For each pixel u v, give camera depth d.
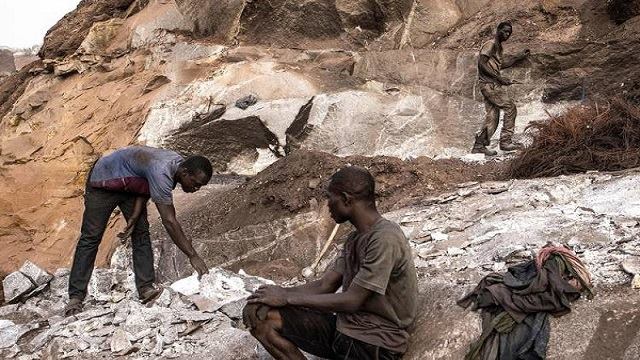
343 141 13.31
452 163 8.80
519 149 10.38
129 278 6.72
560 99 13.38
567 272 3.88
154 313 5.17
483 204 6.48
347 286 3.94
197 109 14.20
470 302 4.09
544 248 4.01
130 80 15.94
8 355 5.07
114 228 12.12
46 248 14.46
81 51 17.42
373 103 13.73
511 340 3.74
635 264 4.04
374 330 3.83
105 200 5.62
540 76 13.63
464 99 13.84
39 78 18.19
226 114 13.88
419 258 5.34
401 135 13.43
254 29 16.64
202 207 9.72
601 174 6.88
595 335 3.63
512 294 3.86
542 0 15.47
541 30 14.81
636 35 13.21
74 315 5.43
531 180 7.11
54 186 15.04
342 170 3.95
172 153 5.50
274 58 15.69
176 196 12.01
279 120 13.58
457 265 4.97
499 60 10.71
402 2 16.16
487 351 3.74
